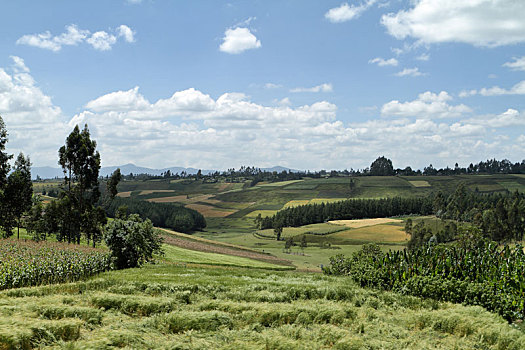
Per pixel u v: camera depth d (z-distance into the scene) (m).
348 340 8.47
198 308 10.54
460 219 129.38
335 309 10.52
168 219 156.75
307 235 134.00
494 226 88.56
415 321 10.00
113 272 20.39
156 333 8.62
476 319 9.67
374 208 166.62
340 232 132.75
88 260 21.77
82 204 55.41
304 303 11.50
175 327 8.98
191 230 165.62
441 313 10.24
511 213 98.00
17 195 51.47
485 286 11.32
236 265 49.53
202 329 8.95
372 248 24.34
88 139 55.50
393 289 13.21
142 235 25.05
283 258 86.75
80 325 8.48
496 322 9.55
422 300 11.95
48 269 18.58
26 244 32.81
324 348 8.30
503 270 12.06
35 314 9.02
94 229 54.19
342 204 173.00
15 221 56.31
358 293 12.59
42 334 7.68
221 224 184.00
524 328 9.48
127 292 12.29
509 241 90.12
